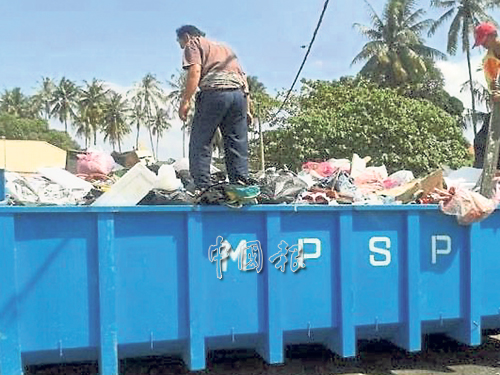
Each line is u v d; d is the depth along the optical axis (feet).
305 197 15.70
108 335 13.44
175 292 14.06
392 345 18.66
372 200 16.30
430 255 16.14
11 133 207.41
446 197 16.20
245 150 15.76
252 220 14.67
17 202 13.39
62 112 223.30
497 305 16.75
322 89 104.32
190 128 15.94
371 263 15.60
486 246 16.67
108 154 18.97
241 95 15.61
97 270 13.44
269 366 16.96
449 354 18.38
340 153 91.25
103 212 13.50
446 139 94.79
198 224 14.20
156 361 16.63
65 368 15.57
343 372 16.61
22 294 13.03
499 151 18.40
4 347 12.78
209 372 16.31
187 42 15.80
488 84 17.83
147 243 13.89
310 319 15.06
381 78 130.31
